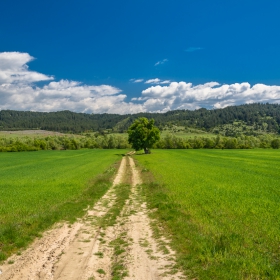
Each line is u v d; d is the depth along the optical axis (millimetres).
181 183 28062
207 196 21016
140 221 15883
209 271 9008
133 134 99062
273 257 9969
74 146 162000
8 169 51031
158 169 42938
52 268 9742
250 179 30688
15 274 9328
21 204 19312
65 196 22297
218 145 156125
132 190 26656
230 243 11055
